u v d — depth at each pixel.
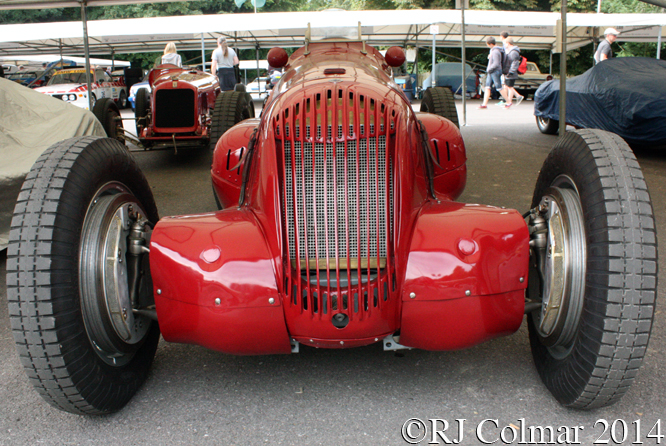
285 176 2.07
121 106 20.72
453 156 3.43
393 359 2.52
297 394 2.27
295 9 29.22
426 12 10.11
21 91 5.14
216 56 10.62
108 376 2.06
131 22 9.91
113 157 2.25
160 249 2.05
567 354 2.03
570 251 1.99
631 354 1.79
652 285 1.77
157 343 2.51
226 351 2.10
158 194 5.71
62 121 5.10
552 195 2.21
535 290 2.26
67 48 17.98
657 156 6.90
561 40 4.29
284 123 2.10
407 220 2.07
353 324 1.95
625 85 6.74
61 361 1.84
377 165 2.03
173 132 7.17
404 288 1.97
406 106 2.31
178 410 2.18
